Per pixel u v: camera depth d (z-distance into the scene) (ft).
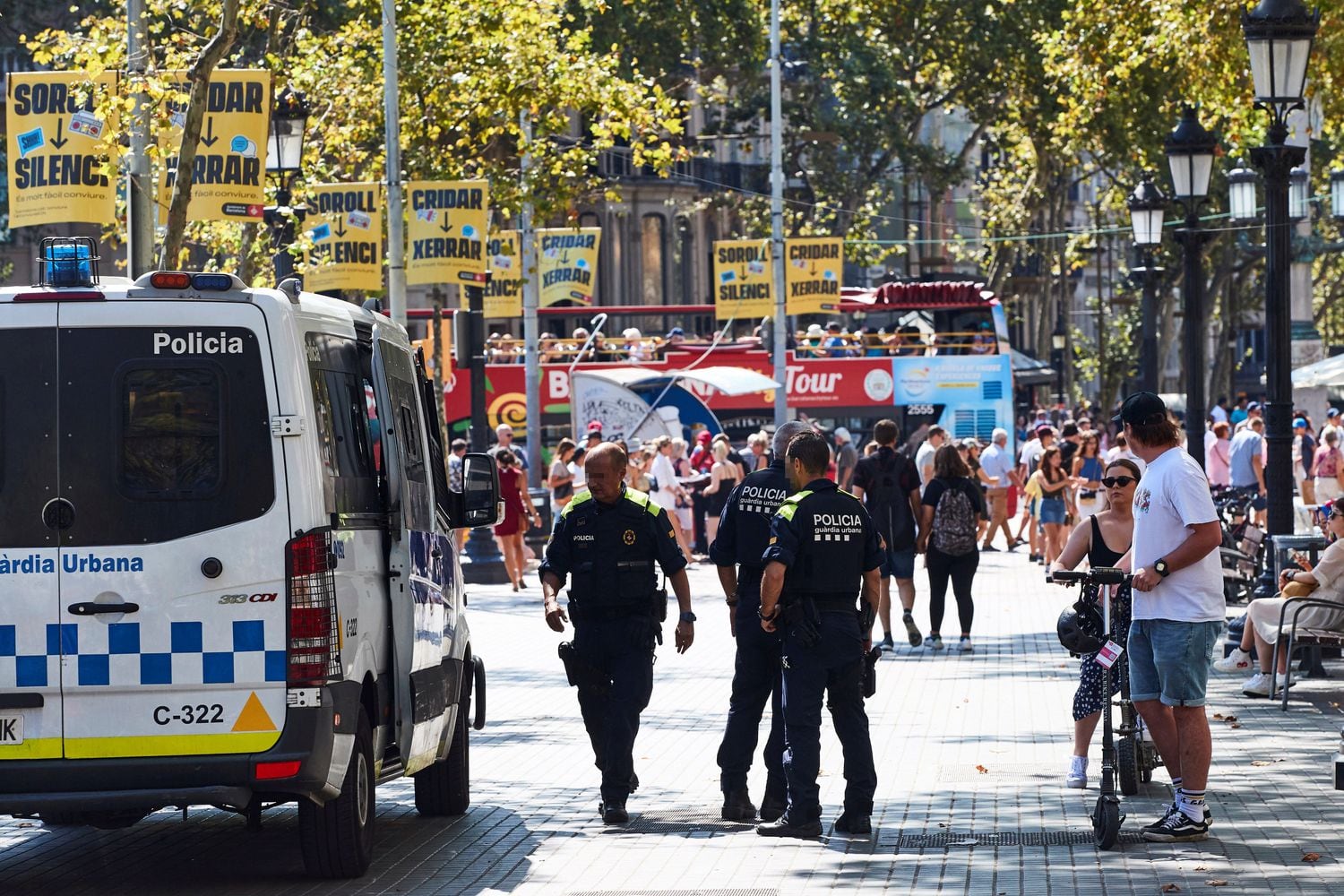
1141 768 106.42
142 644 79.25
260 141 165.89
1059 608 227.61
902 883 82.79
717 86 566.77
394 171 259.60
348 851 84.79
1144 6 228.84
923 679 160.25
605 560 100.12
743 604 99.19
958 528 179.73
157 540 79.56
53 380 80.23
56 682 79.20
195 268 297.74
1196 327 221.05
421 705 92.27
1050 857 87.71
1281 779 108.68
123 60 161.79
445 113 274.57
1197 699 90.48
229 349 80.38
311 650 79.56
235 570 79.56
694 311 428.97
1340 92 225.15
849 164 551.59
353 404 88.58
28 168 155.22
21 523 79.77
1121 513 103.81
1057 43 241.96
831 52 520.01
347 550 83.35
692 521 324.39
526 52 270.67
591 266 338.54
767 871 86.22
